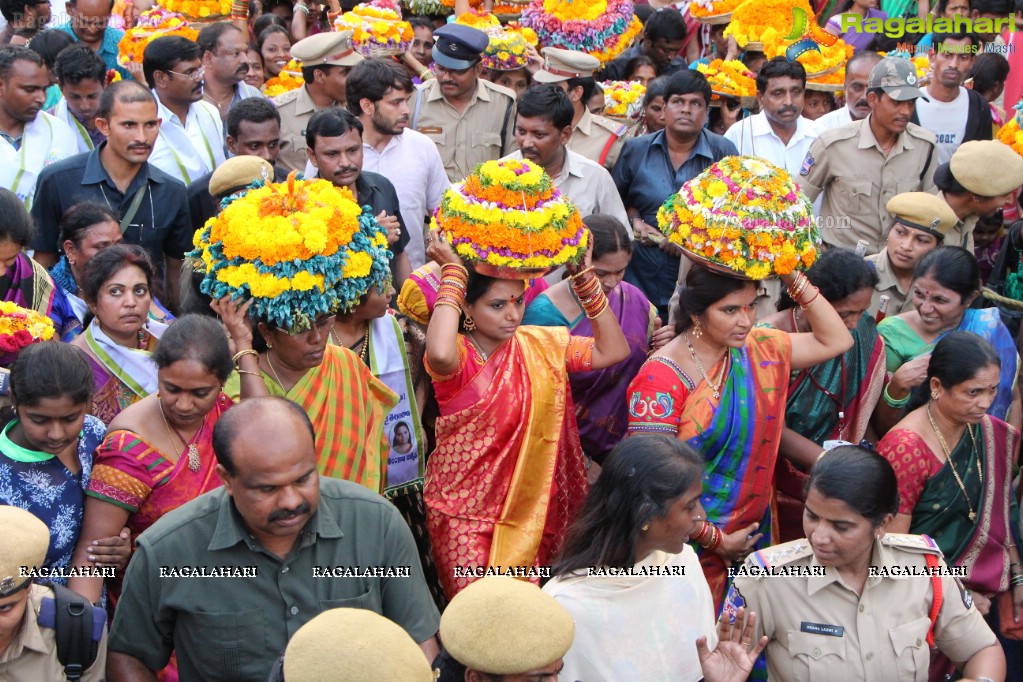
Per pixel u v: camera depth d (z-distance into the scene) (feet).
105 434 14.03
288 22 37.01
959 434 15.48
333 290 14.30
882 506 12.17
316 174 23.39
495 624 9.92
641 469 12.00
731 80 31.30
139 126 20.68
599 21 30.04
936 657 14.66
